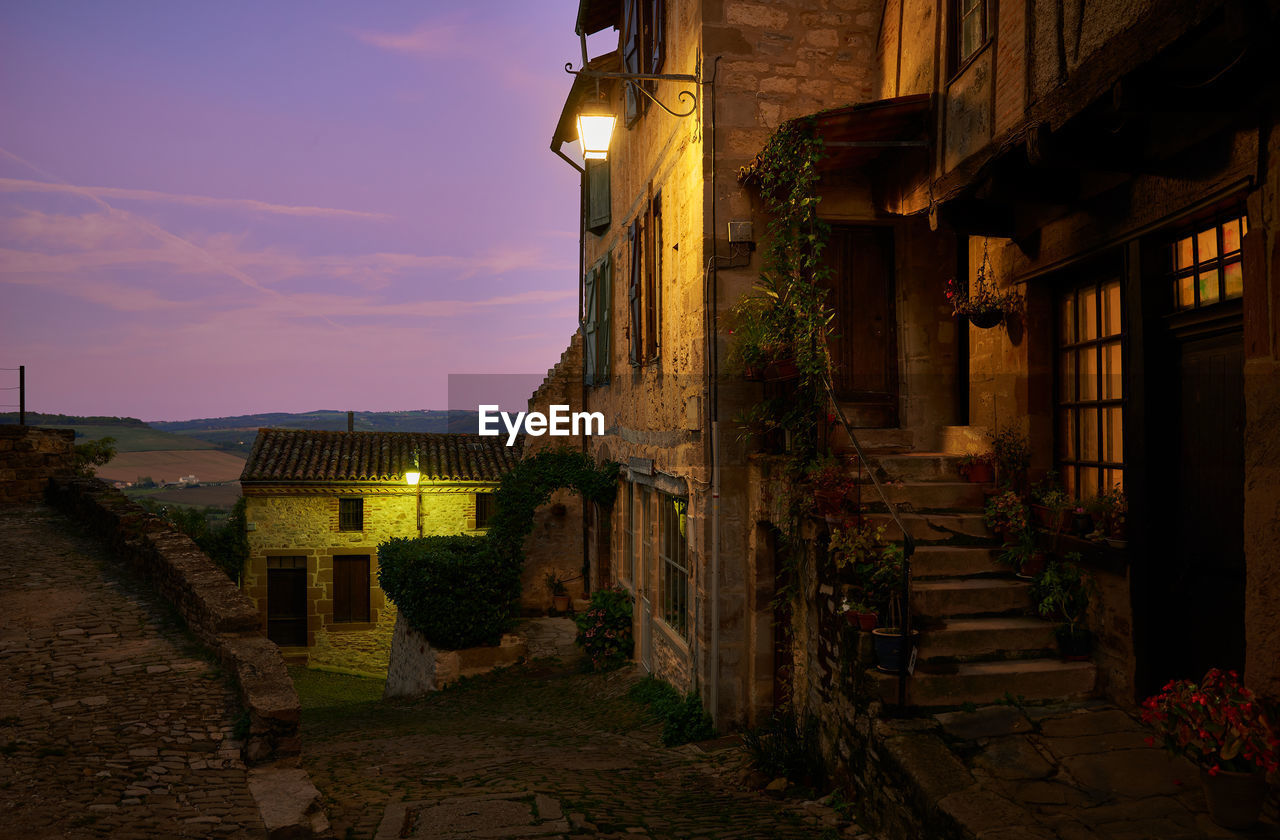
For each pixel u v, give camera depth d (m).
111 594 9.57
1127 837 3.93
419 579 14.20
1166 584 5.13
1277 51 3.61
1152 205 4.94
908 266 8.47
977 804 4.33
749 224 8.28
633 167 11.88
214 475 79.81
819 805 5.82
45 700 6.56
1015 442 6.58
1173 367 5.12
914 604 5.95
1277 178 3.96
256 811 4.93
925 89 7.20
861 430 8.23
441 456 20.86
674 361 9.66
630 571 13.02
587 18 12.80
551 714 10.88
